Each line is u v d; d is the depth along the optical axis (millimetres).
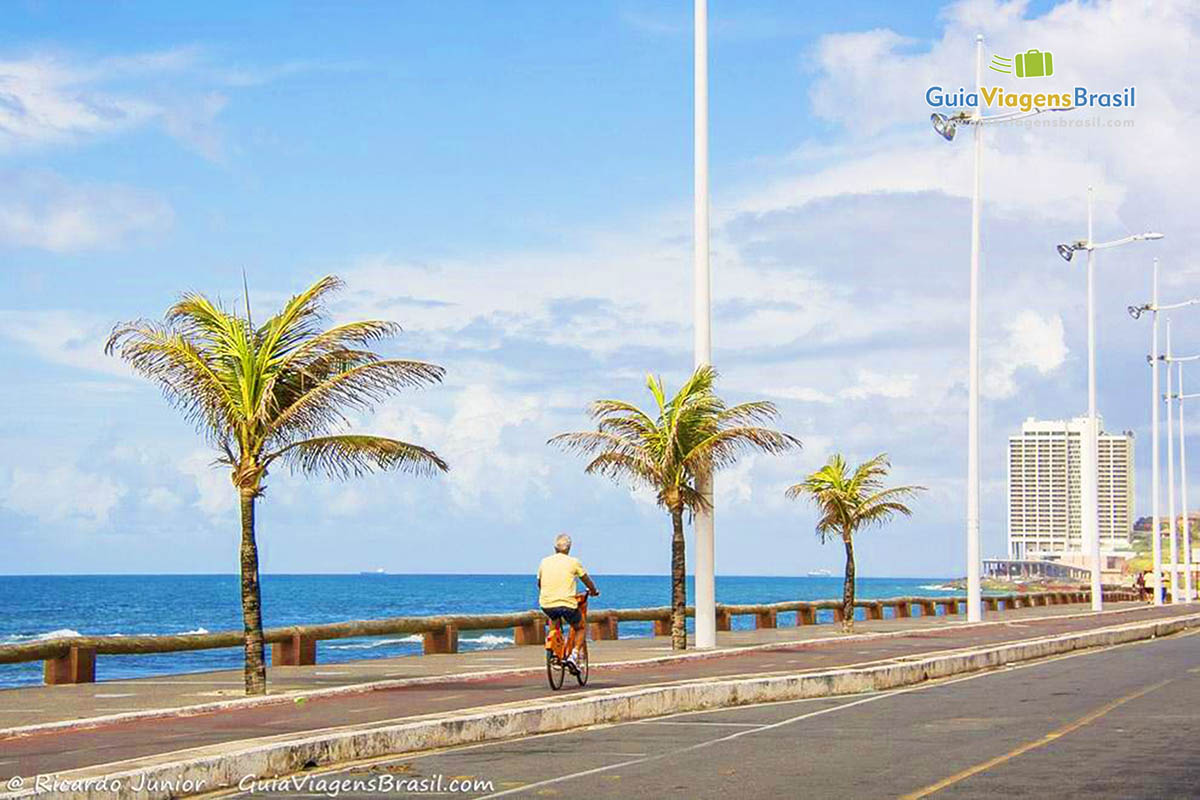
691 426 32312
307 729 17203
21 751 15453
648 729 17969
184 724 18047
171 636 27688
